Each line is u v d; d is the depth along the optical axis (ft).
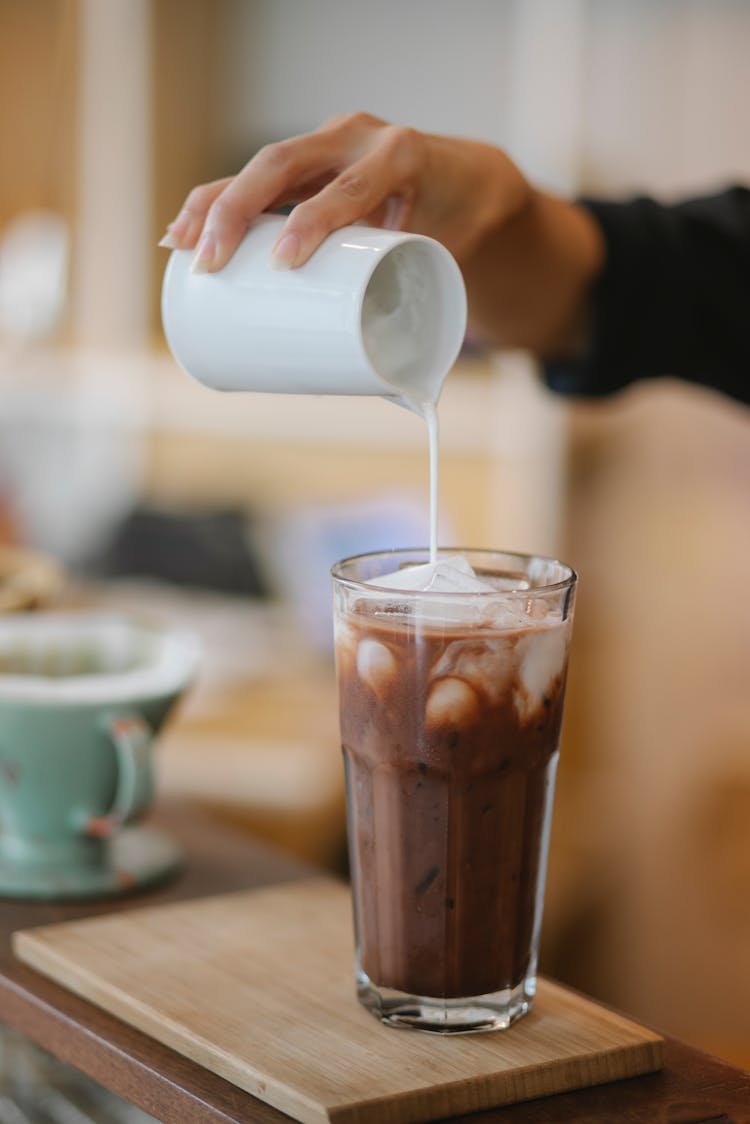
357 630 2.63
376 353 2.79
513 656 2.58
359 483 10.43
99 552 9.87
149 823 4.01
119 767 3.58
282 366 2.72
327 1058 2.55
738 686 9.84
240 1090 2.53
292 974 2.92
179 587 9.55
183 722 7.47
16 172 11.05
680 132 9.36
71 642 3.94
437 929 2.64
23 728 3.44
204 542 9.63
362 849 2.71
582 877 9.64
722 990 9.96
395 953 2.67
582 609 9.98
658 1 9.25
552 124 9.27
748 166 9.36
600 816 9.98
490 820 2.62
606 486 9.93
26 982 3.00
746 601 9.77
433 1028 2.66
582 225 4.46
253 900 3.34
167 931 3.14
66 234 11.05
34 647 3.91
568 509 9.89
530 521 9.76
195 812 4.15
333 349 2.61
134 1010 2.77
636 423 9.80
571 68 9.21
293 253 2.64
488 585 2.89
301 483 10.61
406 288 2.87
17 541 10.91
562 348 4.73
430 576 2.69
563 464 9.70
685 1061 2.71
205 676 8.13
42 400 11.01
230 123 10.56
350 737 2.70
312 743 7.20
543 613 2.62
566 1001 2.83
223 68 10.52
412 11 9.72
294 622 9.41
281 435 10.57
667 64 9.30
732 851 9.90
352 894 2.80
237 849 3.84
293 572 9.78
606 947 10.05
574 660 9.95
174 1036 2.67
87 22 10.64
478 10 9.50
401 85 9.84
